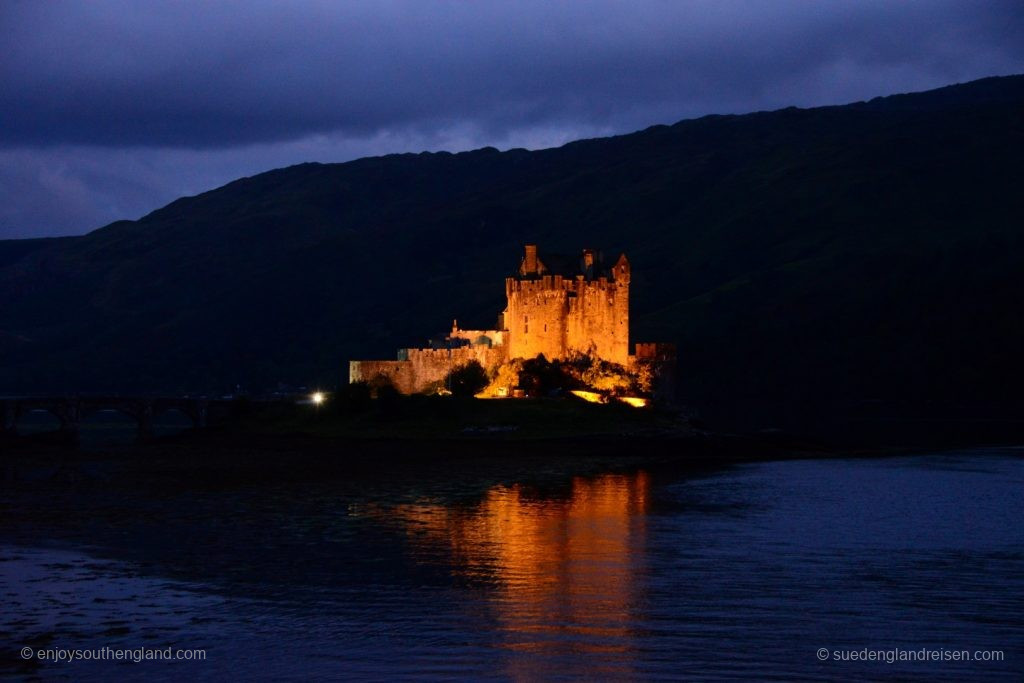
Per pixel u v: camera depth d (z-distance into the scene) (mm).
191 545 78938
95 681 50219
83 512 94562
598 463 142625
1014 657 53906
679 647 54906
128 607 61344
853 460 150125
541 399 187625
